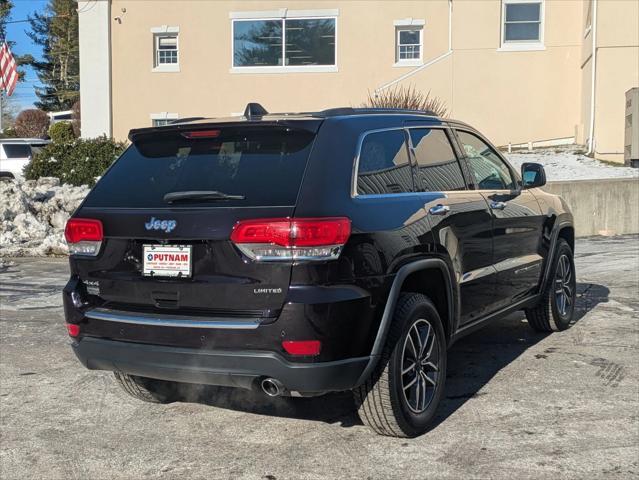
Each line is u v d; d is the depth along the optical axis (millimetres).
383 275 4113
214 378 3980
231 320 3902
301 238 3801
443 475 3941
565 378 5512
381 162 4480
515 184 6160
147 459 4258
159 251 4094
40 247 12172
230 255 3906
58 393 5422
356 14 22828
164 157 4504
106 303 4340
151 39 23781
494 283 5457
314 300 3783
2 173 25766
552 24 21359
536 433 4480
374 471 4012
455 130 5496
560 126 21609
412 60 22875
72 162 16984
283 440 4488
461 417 4773
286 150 4188
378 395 4207
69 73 70062
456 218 4910
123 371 4316
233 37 23438
